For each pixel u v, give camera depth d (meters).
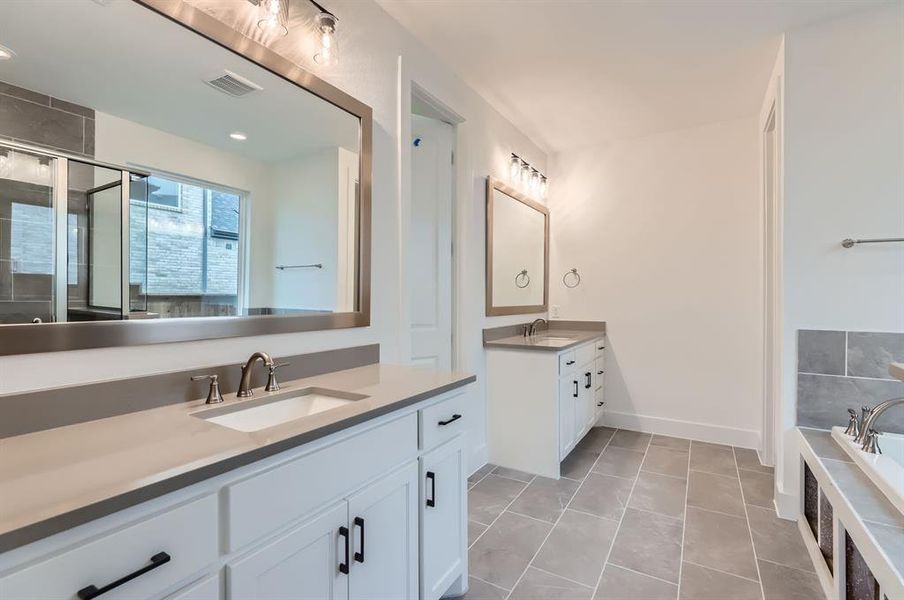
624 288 3.70
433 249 2.66
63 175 1.03
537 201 3.72
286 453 0.94
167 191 1.23
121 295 1.12
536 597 1.64
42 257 0.99
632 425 3.67
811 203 2.12
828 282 2.09
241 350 1.42
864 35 2.02
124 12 1.14
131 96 1.16
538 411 2.75
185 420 1.05
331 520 1.04
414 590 1.35
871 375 2.02
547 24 2.11
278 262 1.53
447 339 2.71
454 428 1.57
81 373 1.05
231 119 1.39
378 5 1.97
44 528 0.58
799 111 2.14
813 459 1.81
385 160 2.02
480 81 2.69
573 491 2.51
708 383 3.39
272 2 1.43
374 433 1.19
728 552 1.92
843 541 1.47
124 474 0.73
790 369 2.18
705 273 3.40
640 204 3.64
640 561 1.86
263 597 0.88
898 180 1.98
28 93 0.98
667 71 2.56
